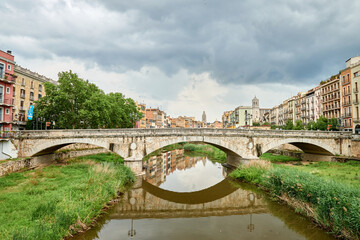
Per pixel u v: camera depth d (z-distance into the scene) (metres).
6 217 12.02
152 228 14.11
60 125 38.31
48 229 11.05
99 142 29.34
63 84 37.53
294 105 75.00
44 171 24.75
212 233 13.33
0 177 21.11
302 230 13.64
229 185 26.14
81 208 13.90
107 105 40.12
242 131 33.16
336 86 52.41
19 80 44.62
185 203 19.98
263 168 26.70
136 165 29.23
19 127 44.22
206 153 63.59
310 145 37.50
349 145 37.22
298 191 16.47
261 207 18.41
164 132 30.70
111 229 13.80
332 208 12.66
